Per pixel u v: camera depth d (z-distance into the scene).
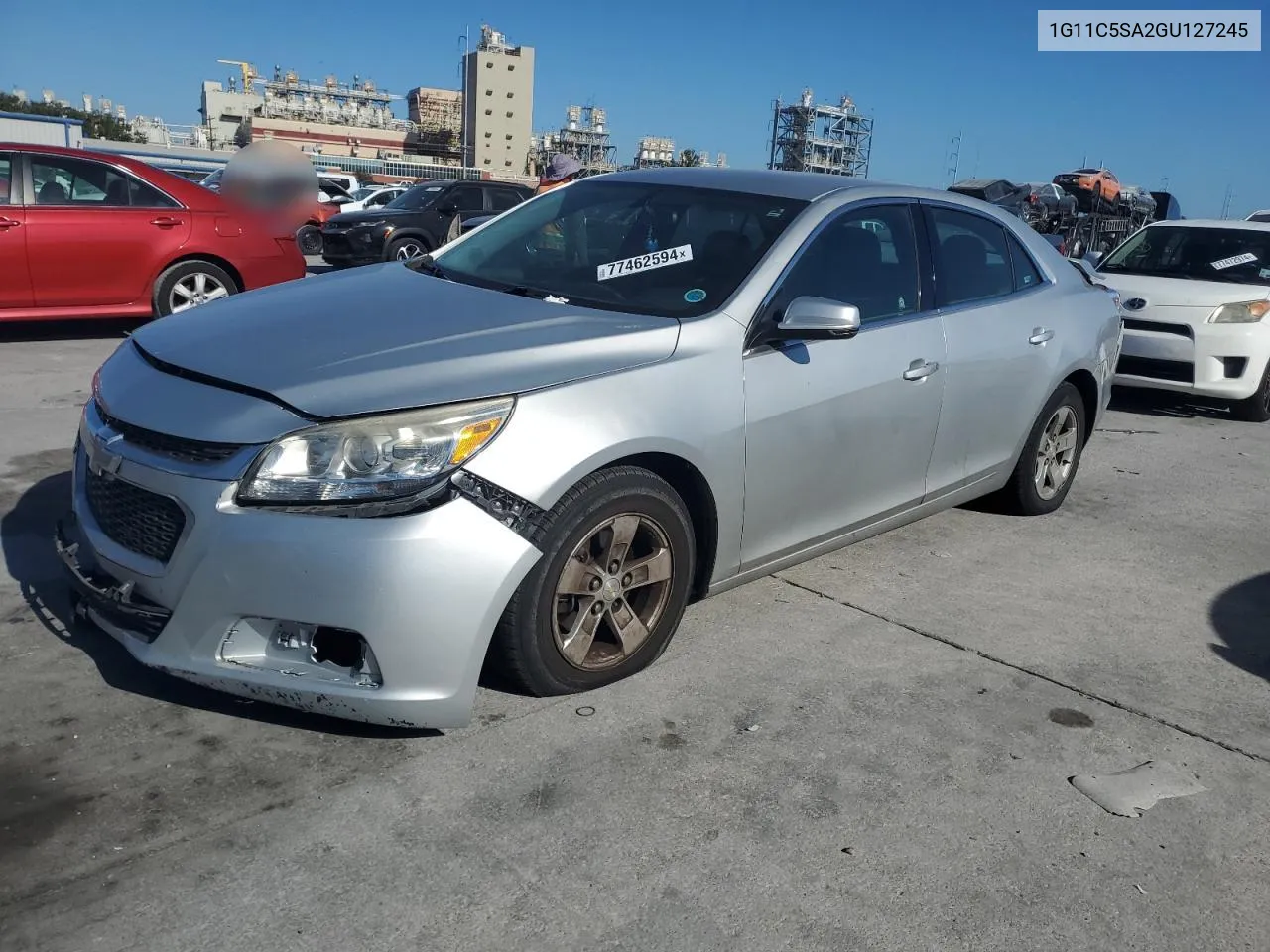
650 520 3.22
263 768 2.79
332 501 2.63
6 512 4.46
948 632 3.96
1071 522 5.45
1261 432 8.16
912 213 4.37
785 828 2.70
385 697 2.70
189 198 8.62
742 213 3.92
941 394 4.27
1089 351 5.21
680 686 3.38
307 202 9.11
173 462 2.73
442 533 2.67
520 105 134.25
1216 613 4.35
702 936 2.30
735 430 3.40
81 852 2.43
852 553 4.74
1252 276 8.59
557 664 3.10
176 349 3.10
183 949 2.17
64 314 8.18
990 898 2.49
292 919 2.27
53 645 3.35
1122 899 2.53
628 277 3.72
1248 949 2.39
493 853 2.52
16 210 7.85
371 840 2.54
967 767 3.04
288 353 2.97
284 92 134.88
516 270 3.93
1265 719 3.46
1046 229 23.06
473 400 2.81
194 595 2.69
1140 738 3.28
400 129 136.12
